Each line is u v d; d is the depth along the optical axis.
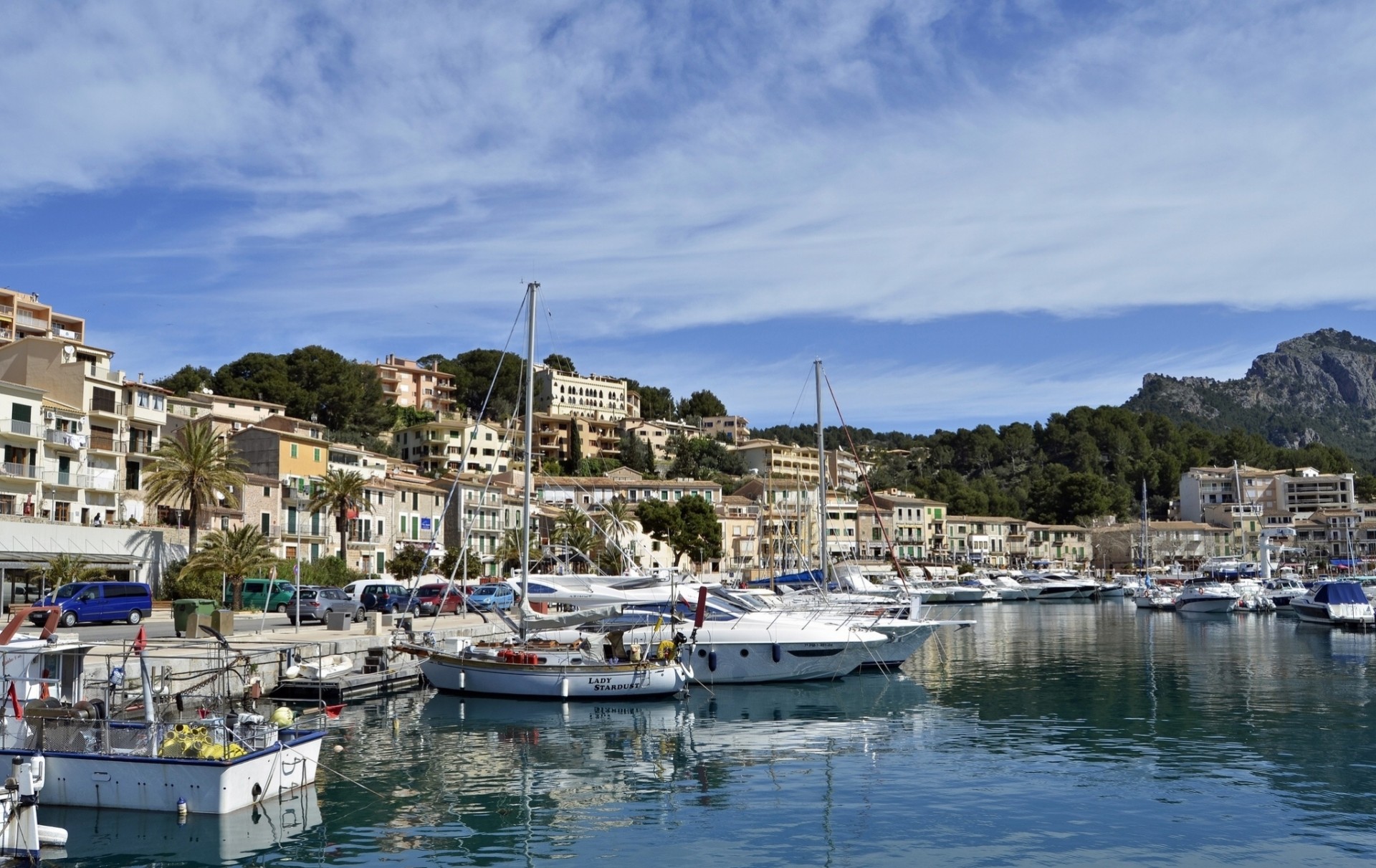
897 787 28.84
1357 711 41.16
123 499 85.75
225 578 73.19
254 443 105.56
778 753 33.44
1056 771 30.64
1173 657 63.19
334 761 31.69
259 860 22.14
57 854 22.00
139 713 31.72
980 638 78.94
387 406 192.00
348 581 92.06
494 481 141.75
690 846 23.64
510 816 25.91
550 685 42.28
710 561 152.25
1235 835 24.34
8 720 24.75
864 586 84.19
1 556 64.38
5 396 74.94
